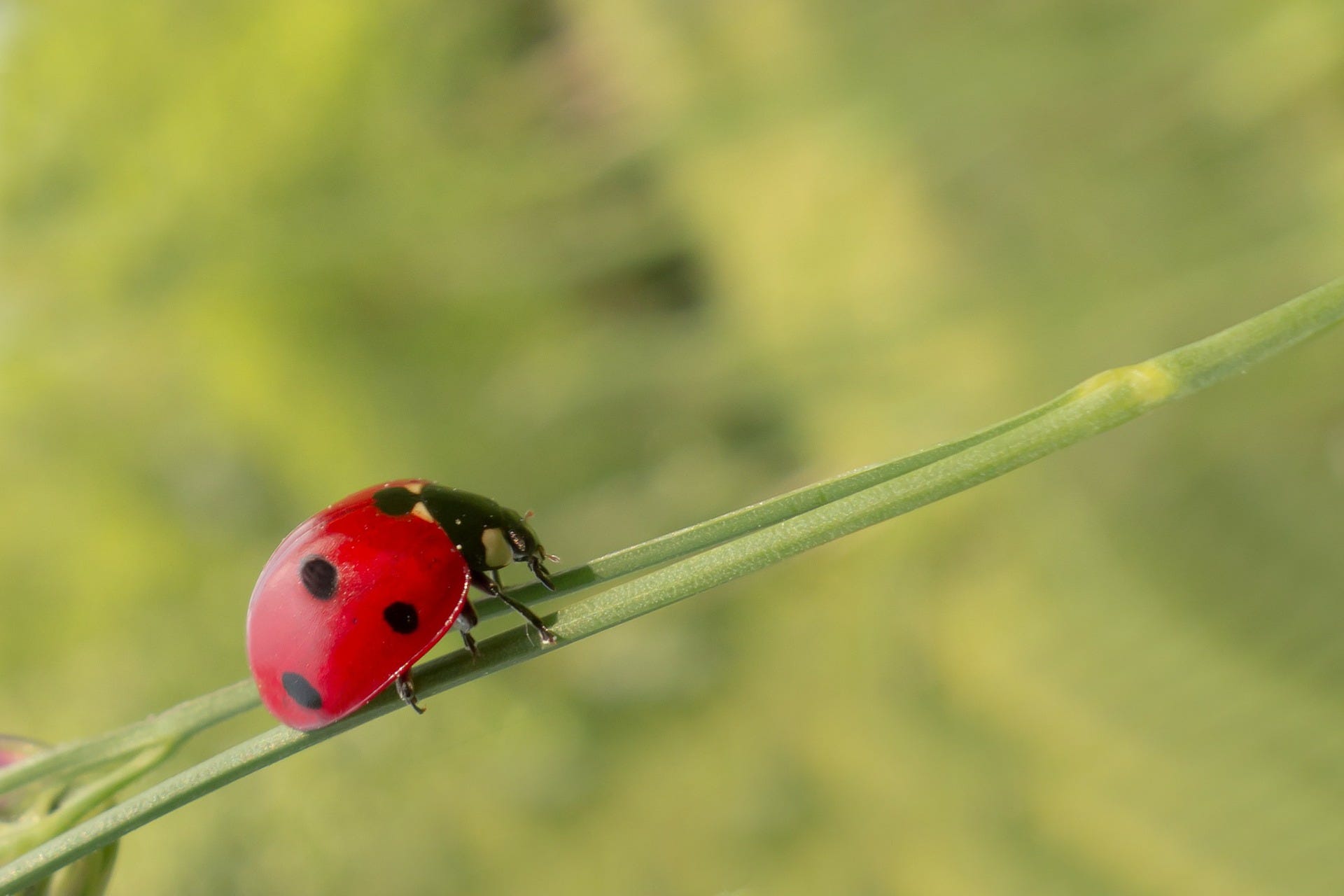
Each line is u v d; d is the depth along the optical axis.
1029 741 0.15
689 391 0.17
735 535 0.08
